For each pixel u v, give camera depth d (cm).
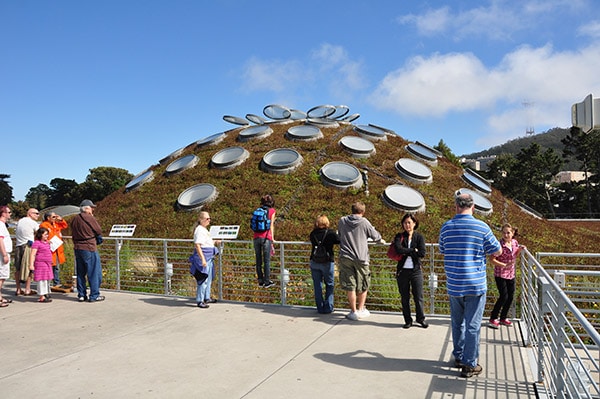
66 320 753
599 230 2788
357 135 2619
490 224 1942
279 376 497
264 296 1030
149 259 1256
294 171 2162
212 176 2230
